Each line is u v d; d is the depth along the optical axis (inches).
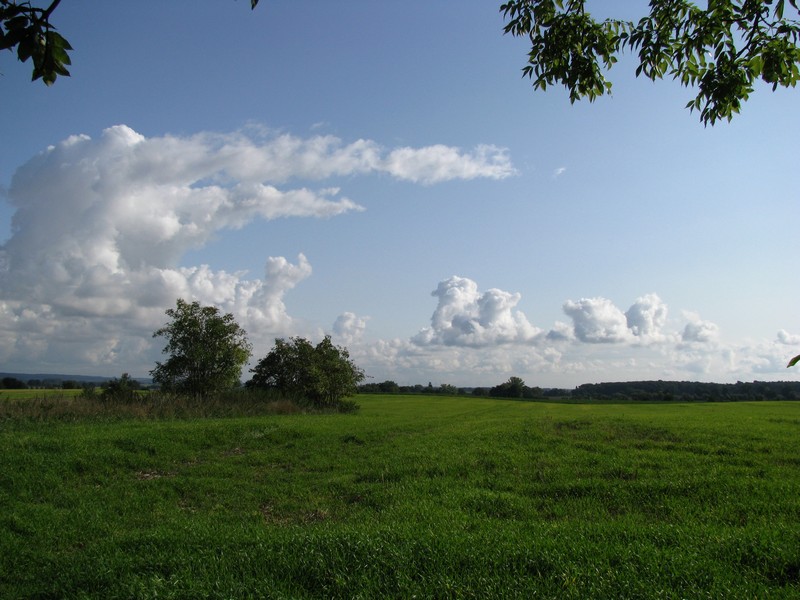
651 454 671.1
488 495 467.8
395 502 466.9
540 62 271.4
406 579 243.6
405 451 744.3
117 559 291.4
